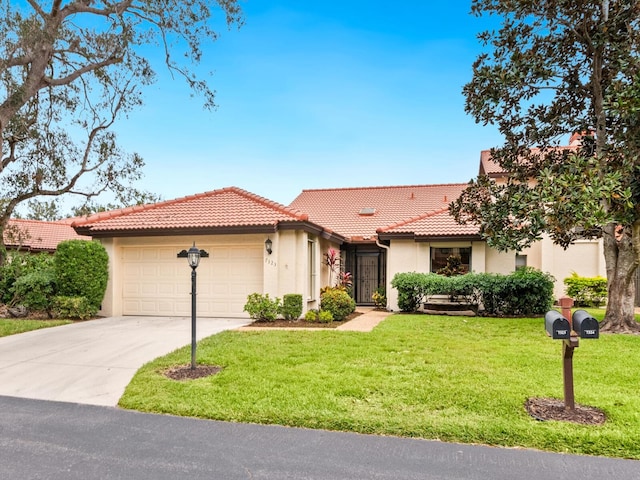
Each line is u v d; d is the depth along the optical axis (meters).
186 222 13.06
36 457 4.11
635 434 4.36
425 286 13.98
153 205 14.70
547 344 8.74
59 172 15.11
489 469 3.85
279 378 6.36
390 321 12.06
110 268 13.64
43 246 24.33
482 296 13.56
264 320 12.15
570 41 10.71
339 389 5.83
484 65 10.72
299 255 12.72
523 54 10.09
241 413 5.12
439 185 23.41
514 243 10.74
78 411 5.39
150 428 4.82
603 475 3.73
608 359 7.42
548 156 11.82
